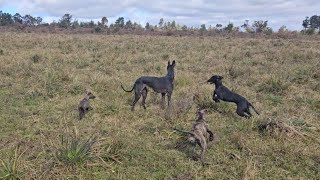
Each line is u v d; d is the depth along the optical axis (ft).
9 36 106.63
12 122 26.58
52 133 24.22
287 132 24.47
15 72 43.14
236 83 40.68
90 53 64.69
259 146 22.86
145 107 29.99
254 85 39.73
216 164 20.65
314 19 251.80
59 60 54.34
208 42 99.76
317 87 38.14
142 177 19.19
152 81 29.12
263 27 183.32
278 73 45.42
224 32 175.22
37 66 47.19
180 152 22.07
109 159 20.74
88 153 20.02
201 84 39.19
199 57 61.11
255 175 19.38
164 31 179.63
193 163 20.65
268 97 34.47
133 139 23.68
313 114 30.09
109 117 27.96
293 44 93.56
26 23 237.86
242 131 25.55
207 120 27.84
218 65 51.88
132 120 27.58
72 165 19.19
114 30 179.73
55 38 103.19
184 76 41.32
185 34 164.35
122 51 69.62
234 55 64.49
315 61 56.39
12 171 17.94
